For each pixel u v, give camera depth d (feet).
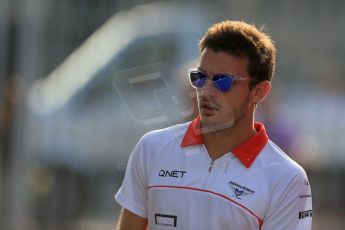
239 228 40.65
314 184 84.84
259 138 41.60
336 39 84.94
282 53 84.89
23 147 78.74
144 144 42.70
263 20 83.20
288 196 40.78
